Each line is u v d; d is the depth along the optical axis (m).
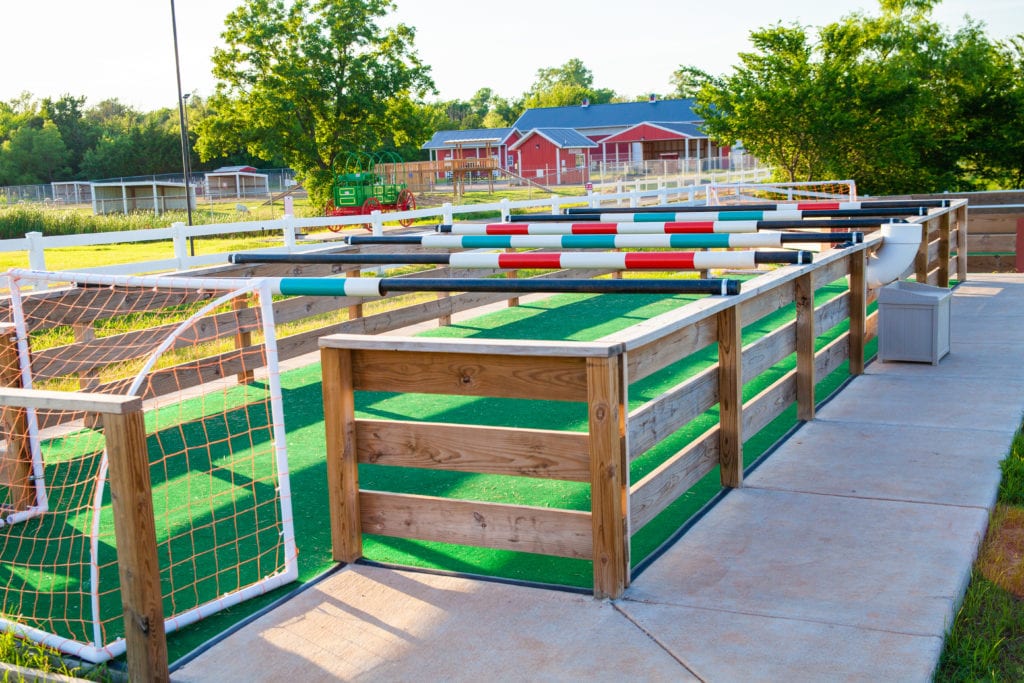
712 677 3.08
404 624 3.55
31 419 5.00
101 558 4.46
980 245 14.35
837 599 3.60
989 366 7.66
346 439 4.07
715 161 48.34
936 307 7.69
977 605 3.54
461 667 3.21
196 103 108.69
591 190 17.62
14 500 5.04
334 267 9.23
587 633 3.41
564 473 3.74
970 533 4.20
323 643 3.43
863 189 30.89
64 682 3.21
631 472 5.41
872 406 6.55
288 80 45.81
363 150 47.28
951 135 33.59
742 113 30.55
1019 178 33.78
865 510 4.54
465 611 3.63
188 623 3.64
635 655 3.24
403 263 6.77
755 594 3.68
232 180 67.69
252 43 46.25
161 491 5.32
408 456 4.03
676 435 6.14
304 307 8.30
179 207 52.28
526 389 3.78
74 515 5.06
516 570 4.03
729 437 4.89
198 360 7.30
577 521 3.75
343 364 4.04
